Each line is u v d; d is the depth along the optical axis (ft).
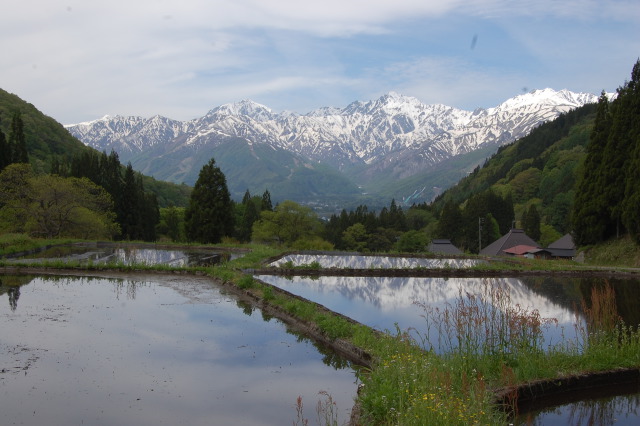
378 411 27.30
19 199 152.25
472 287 79.51
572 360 37.63
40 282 74.84
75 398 31.65
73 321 50.42
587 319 47.16
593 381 35.50
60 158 318.86
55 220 159.12
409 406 26.55
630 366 37.09
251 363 39.78
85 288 70.38
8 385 33.24
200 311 57.62
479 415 25.40
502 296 45.29
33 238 145.18
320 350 43.52
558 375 35.06
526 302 67.00
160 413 30.09
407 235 245.45
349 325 46.93
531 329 40.37
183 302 62.28
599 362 37.40
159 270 88.22
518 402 32.89
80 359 38.96
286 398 33.04
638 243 127.44
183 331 48.60
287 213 214.90
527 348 37.45
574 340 45.16
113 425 28.25
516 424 30.48
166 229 261.03
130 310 56.65
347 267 103.60
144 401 31.71
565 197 309.42
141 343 43.96
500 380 33.40
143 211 225.56
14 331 45.85
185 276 85.87
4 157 176.35
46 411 29.63
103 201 172.65
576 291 77.20
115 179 211.61
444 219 280.31
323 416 30.17
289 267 95.40
